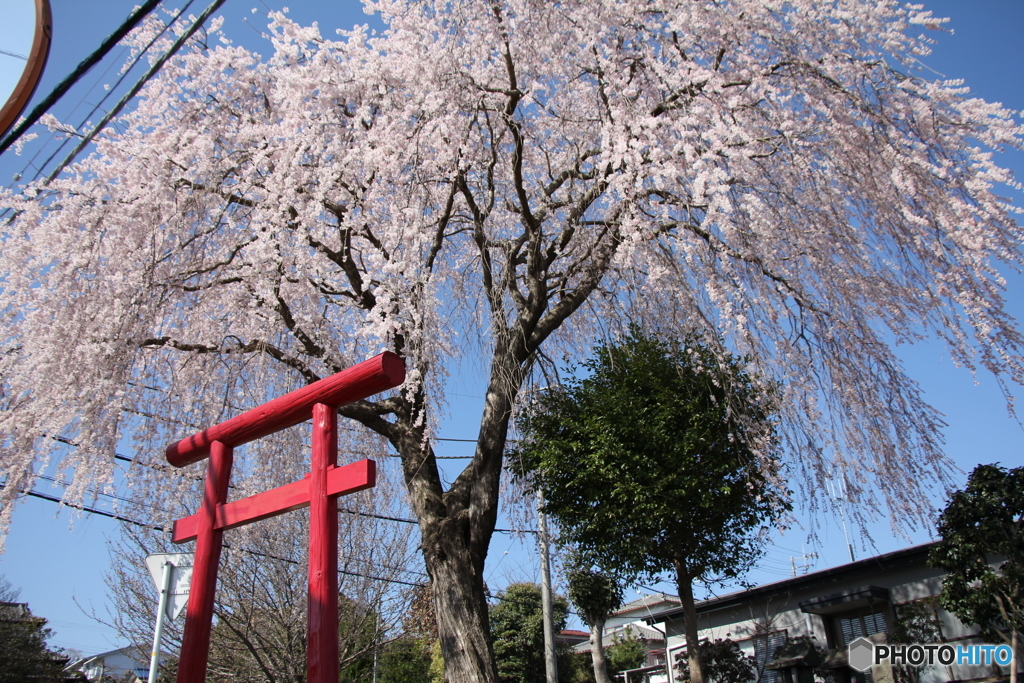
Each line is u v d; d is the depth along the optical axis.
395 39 6.16
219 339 6.89
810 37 5.68
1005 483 7.20
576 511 7.01
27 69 3.53
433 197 6.32
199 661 3.73
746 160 5.56
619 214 6.15
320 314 7.19
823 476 6.20
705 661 9.70
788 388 6.10
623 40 6.01
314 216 5.77
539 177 7.57
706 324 6.34
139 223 5.95
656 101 6.00
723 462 6.82
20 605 14.07
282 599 8.25
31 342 5.91
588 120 6.62
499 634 15.12
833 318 6.25
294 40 6.21
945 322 5.65
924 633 8.48
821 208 5.93
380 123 6.00
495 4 6.08
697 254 5.88
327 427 3.72
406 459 6.34
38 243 5.90
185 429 7.11
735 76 5.92
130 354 5.93
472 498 5.98
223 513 4.02
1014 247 5.42
